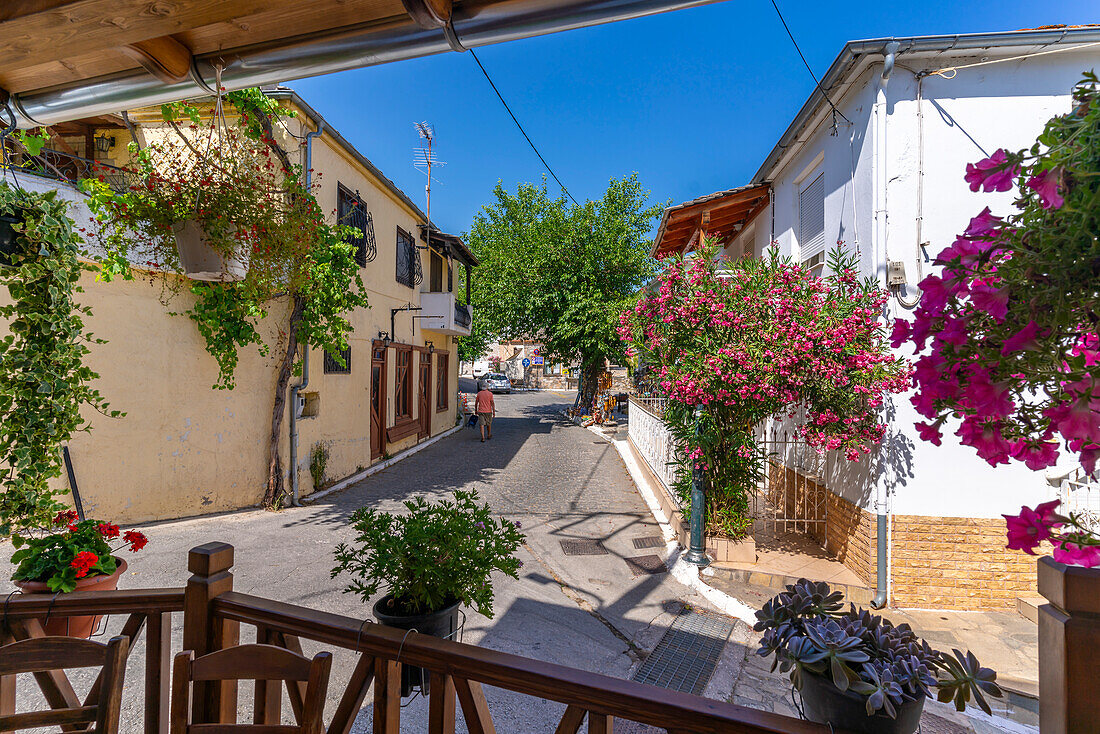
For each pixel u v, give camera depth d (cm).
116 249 625
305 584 502
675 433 612
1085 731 112
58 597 197
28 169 593
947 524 504
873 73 524
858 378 492
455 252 1678
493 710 337
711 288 527
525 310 2133
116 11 148
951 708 371
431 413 1625
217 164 439
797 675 160
